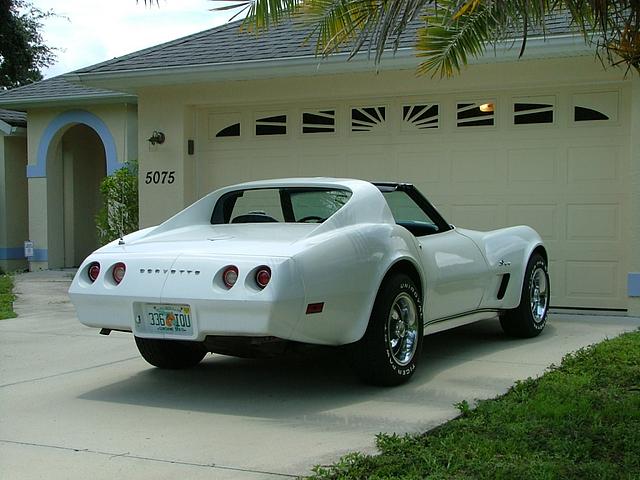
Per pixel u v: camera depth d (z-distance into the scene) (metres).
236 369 6.30
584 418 4.59
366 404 5.14
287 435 4.49
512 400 5.04
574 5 5.48
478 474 3.73
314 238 5.17
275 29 10.85
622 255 8.74
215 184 10.84
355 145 10.00
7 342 7.46
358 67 9.33
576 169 8.93
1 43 24.98
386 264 5.46
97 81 10.59
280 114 10.44
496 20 6.05
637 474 3.75
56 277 14.18
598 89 8.80
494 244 7.05
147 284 5.15
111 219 13.34
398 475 3.74
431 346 7.10
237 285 4.85
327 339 5.13
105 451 4.25
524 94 9.14
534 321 7.39
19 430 4.66
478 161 9.38
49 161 15.68
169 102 10.82
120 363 6.53
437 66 6.71
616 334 7.49
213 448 4.28
